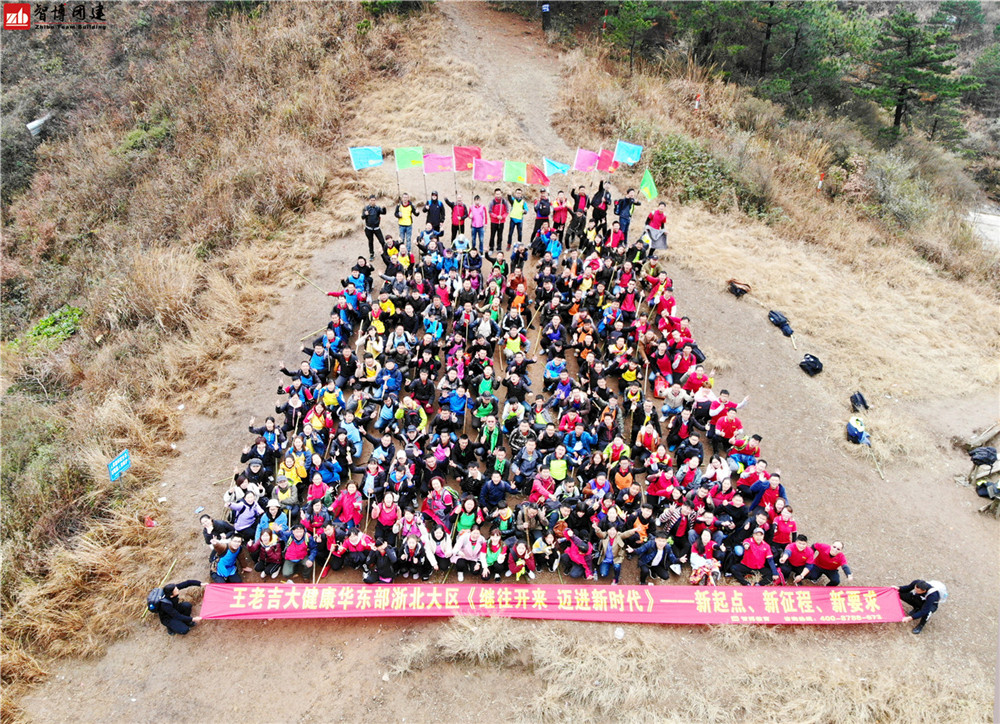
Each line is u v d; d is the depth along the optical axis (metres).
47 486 12.96
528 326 16.86
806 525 13.32
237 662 10.52
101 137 25.14
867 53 28.31
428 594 10.99
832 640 11.20
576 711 10.04
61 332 18.69
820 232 21.72
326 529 11.25
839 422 15.53
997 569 12.71
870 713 10.12
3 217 23.62
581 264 17.34
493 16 30.92
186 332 16.86
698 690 10.30
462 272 17.19
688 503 12.05
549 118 25.14
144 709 9.95
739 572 11.77
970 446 15.20
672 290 18.80
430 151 22.75
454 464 12.62
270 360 16.06
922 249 22.38
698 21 27.59
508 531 11.52
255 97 24.69
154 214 21.03
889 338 18.19
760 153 24.20
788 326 17.83
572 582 11.89
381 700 10.09
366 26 27.50
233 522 11.64
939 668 10.87
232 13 29.02
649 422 13.46
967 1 39.12
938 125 30.52
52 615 10.91
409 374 14.91
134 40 28.95
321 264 18.77
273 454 12.84
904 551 12.95
